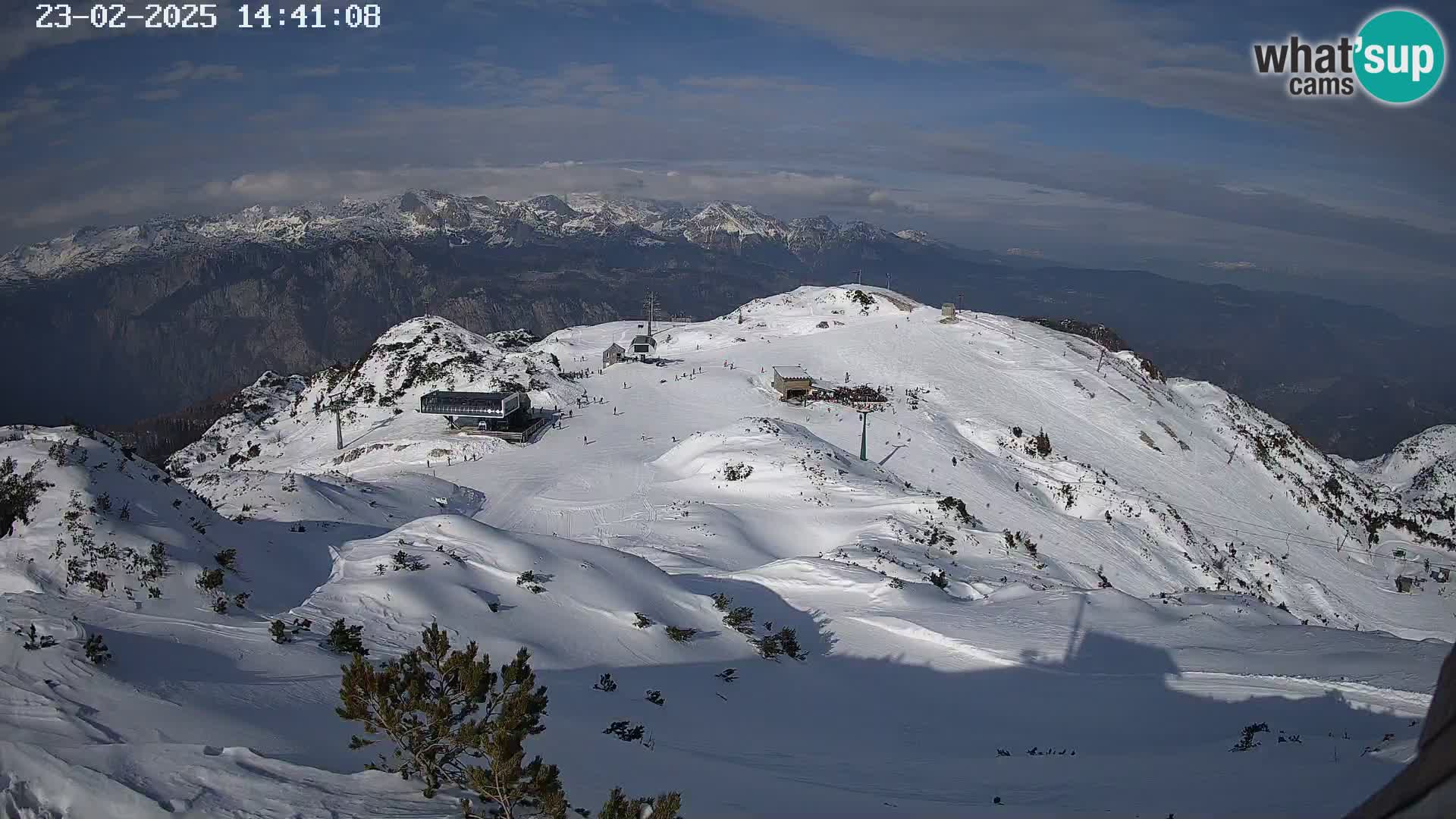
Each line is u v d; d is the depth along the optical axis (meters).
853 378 103.75
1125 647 32.59
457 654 12.55
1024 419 95.62
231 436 106.69
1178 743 23.77
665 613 29.89
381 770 12.49
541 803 11.29
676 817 10.73
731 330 130.88
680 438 80.44
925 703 28.03
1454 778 2.49
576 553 31.67
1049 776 19.62
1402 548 91.00
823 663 30.83
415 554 27.98
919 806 16.64
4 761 10.75
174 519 26.72
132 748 11.45
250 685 16.11
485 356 102.81
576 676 23.09
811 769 19.48
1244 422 113.81
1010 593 40.59
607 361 109.00
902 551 50.78
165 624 18.47
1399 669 29.06
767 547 53.03
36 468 24.98
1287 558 80.25
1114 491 79.19
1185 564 70.38
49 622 16.30
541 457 74.75
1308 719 24.84
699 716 22.70
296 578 28.02
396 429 85.25
